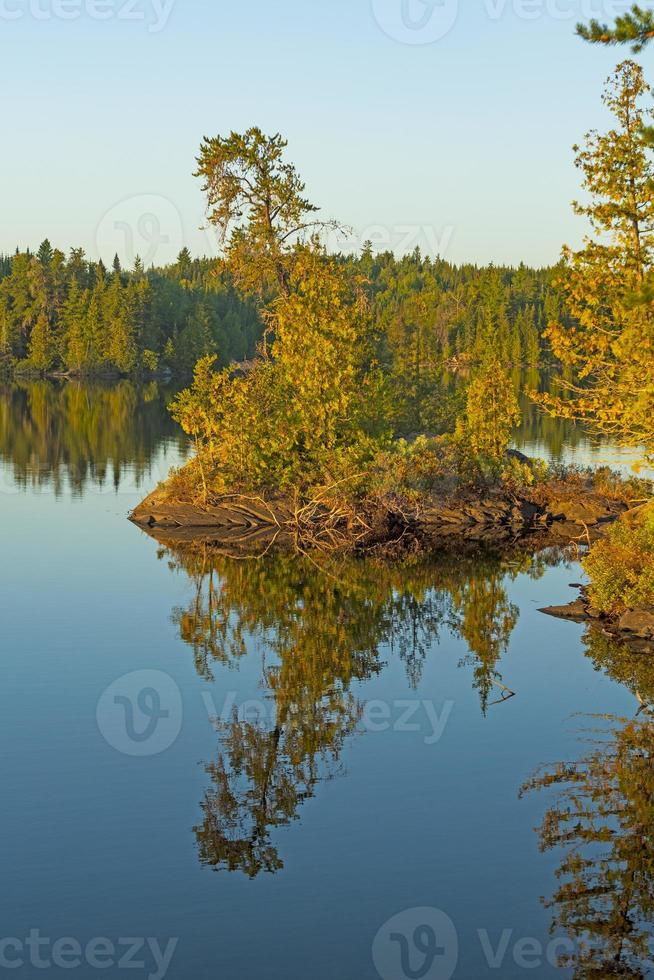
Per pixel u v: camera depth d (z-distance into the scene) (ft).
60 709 67.31
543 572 113.50
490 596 101.09
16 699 69.00
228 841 50.06
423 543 132.57
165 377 490.49
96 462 196.24
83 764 58.80
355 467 137.80
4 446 217.97
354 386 145.38
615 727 65.31
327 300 148.87
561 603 98.07
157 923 43.52
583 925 43.29
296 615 92.79
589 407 79.71
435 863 48.39
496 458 159.12
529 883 46.80
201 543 127.85
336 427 144.77
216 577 108.37
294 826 51.98
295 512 136.67
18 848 49.34
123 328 467.11
